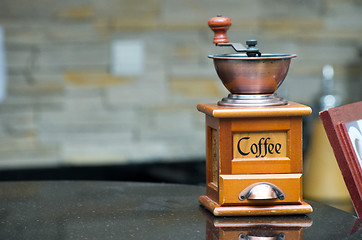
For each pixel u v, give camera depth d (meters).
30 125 3.60
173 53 3.70
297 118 1.41
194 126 3.77
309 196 3.22
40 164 3.63
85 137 3.67
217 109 1.38
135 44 3.65
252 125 1.40
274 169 1.42
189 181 3.55
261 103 1.41
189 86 3.74
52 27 3.55
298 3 3.78
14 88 3.56
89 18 3.58
